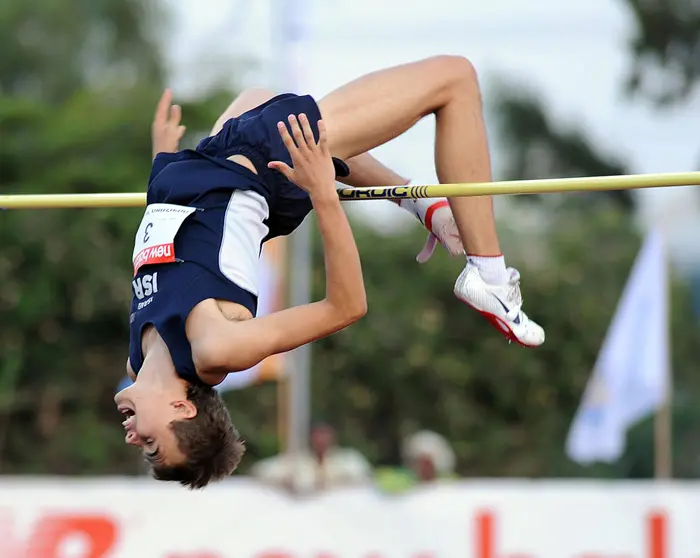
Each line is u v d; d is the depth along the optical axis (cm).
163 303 1384
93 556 2670
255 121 1444
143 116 4412
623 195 5991
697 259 5072
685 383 4800
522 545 2669
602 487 2695
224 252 1391
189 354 1372
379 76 1487
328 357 4434
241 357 1332
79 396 4216
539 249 4719
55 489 2691
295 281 3562
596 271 4647
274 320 1347
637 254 4694
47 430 4181
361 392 4438
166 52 6375
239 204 1415
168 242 1391
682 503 2675
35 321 4184
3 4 6191
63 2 6312
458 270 4528
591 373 4500
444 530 2670
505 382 4459
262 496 2697
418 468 2855
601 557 2670
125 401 1395
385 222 4725
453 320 4516
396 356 4431
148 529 2678
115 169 4303
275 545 2677
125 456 4206
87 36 6400
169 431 1380
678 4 6197
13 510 2683
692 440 4612
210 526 2680
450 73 1497
